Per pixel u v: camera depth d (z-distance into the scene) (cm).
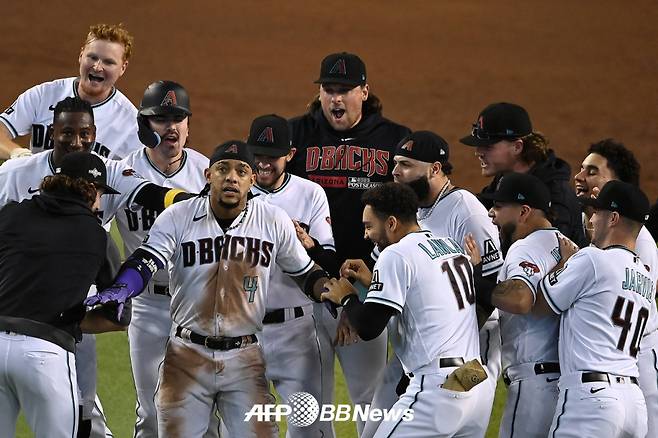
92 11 9762
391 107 8212
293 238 2909
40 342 2659
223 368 2809
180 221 2822
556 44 9538
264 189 3244
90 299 2697
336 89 3372
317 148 3462
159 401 2836
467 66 9031
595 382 2767
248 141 3195
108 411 3656
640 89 8688
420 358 2759
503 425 2984
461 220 3145
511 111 3344
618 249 2872
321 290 2920
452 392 2709
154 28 9494
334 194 3453
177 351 2833
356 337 2952
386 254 2772
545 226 3005
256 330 2858
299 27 9744
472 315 2823
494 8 10375
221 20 9775
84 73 3534
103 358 4056
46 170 3103
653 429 3078
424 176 3142
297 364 3173
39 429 2688
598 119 8119
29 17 9469
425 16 10119
